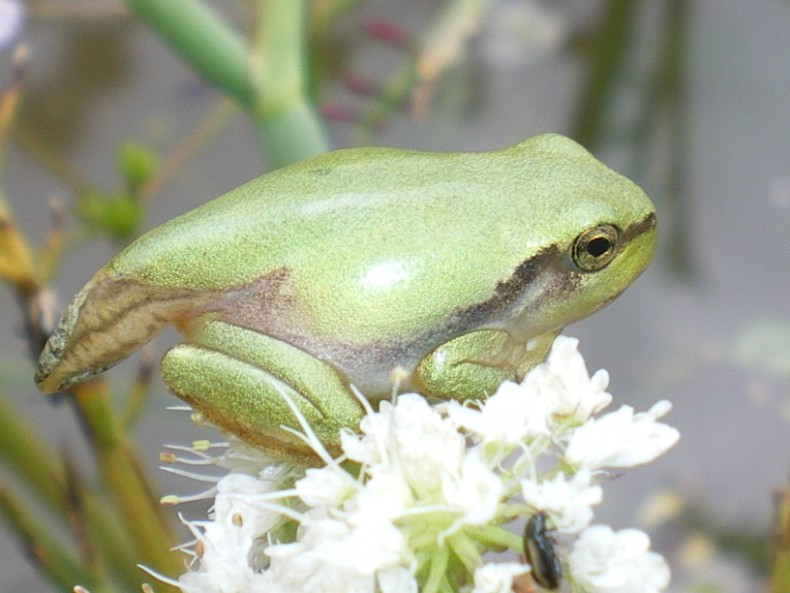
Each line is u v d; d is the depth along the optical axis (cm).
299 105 10
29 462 10
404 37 13
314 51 13
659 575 7
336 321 8
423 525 7
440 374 8
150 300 8
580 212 8
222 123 13
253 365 8
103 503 11
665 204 13
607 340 13
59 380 8
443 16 13
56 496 10
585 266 8
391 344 8
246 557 8
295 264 8
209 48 10
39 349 9
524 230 8
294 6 10
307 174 8
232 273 8
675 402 13
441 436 7
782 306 13
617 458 7
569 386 8
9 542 12
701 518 12
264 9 10
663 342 13
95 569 10
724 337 13
